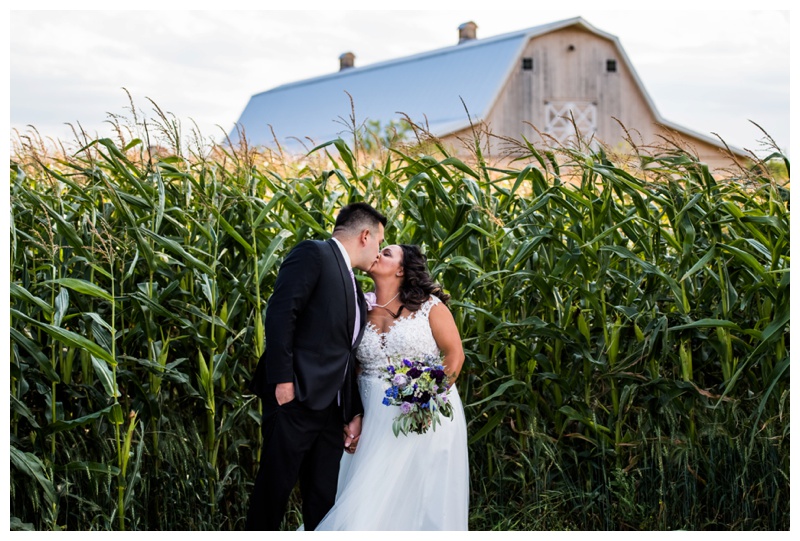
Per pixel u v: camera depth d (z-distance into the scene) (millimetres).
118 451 3275
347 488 3193
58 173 4027
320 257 3133
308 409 3121
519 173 4027
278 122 33438
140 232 3525
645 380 3713
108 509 3396
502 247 3855
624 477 3662
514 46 25062
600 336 3916
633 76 25859
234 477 3699
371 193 4059
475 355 3771
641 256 3988
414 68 29250
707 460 3674
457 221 3828
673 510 3625
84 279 3619
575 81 25578
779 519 3604
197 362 3734
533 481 3791
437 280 4004
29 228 3578
